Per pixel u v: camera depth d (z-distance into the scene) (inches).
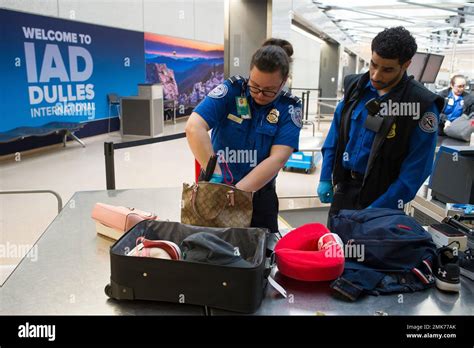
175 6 420.8
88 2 305.3
